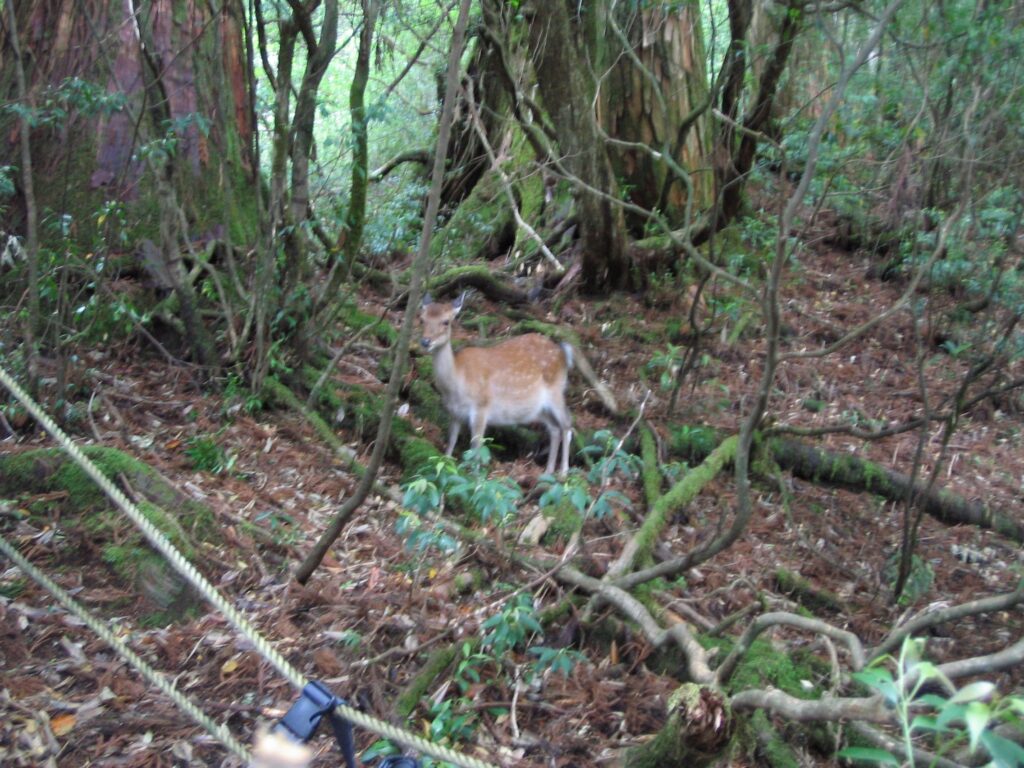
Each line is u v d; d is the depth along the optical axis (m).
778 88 9.37
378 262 9.52
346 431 6.88
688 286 9.59
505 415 6.96
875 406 8.70
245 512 5.48
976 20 6.43
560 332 8.44
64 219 6.11
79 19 7.04
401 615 4.74
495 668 4.49
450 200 12.16
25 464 5.00
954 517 7.34
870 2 7.85
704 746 3.05
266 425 6.55
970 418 8.82
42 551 4.67
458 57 3.82
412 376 7.48
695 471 6.61
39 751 3.65
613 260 9.47
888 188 10.64
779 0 7.99
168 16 7.24
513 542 5.58
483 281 9.40
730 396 8.21
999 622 6.07
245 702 4.06
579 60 8.16
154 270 7.10
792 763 3.99
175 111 7.34
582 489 4.79
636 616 4.72
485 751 4.05
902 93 8.35
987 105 7.00
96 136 7.03
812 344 9.66
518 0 7.50
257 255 6.59
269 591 4.82
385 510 5.91
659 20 10.27
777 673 4.46
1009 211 7.76
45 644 4.20
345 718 2.29
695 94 10.70
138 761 3.68
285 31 6.30
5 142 6.91
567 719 4.30
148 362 6.86
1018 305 6.75
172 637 4.38
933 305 8.83
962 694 1.65
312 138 6.77
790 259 10.70
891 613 5.96
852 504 7.30
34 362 5.70
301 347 6.96
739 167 9.55
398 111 13.26
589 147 8.45
